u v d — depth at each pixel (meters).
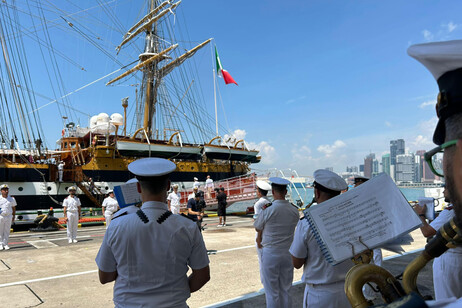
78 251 9.48
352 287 1.17
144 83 30.78
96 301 5.14
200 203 11.10
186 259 2.08
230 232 12.88
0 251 9.55
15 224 16.19
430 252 1.28
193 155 24.97
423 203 3.00
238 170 28.19
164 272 1.97
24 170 17.59
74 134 23.44
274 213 4.02
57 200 18.42
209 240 10.84
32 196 17.66
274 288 3.97
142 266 1.96
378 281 1.21
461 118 0.62
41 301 5.12
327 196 2.74
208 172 25.80
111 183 20.59
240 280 6.12
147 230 1.99
